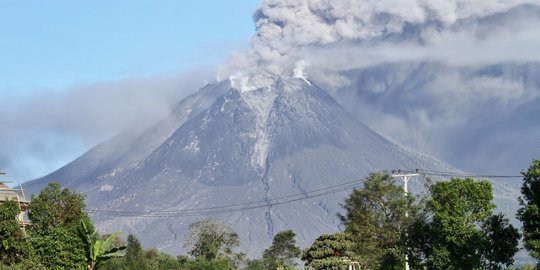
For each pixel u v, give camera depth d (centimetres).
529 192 9094
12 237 8794
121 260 15275
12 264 8675
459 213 10094
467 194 10238
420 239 10662
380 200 12412
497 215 10150
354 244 13100
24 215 11462
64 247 9712
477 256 9894
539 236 8912
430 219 11075
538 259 8888
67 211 10700
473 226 10044
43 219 10569
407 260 10975
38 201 10644
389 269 11138
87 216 10912
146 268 16062
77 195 10938
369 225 12169
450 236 9894
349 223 12494
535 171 9062
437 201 10294
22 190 11388
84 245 9994
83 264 9838
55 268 9512
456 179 10369
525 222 9056
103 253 10025
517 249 10019
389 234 11975
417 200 12500
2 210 8844
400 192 12438
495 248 10006
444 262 9975
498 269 10006
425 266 10750
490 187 10288
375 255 11900
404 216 12125
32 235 9700
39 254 9488
